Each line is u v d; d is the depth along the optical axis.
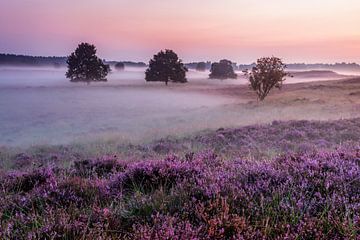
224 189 3.88
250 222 3.10
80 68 120.50
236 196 3.60
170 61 122.75
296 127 18.92
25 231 3.02
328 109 33.94
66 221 3.10
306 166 4.74
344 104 38.75
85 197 4.27
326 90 68.25
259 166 4.82
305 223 2.83
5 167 12.48
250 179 4.33
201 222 2.99
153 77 122.44
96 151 15.50
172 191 4.02
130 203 3.72
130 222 3.26
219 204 3.44
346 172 4.35
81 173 6.42
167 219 3.03
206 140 17.06
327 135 16.59
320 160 5.09
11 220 3.35
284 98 55.66
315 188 3.94
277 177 4.31
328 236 2.76
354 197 3.44
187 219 3.12
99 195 4.28
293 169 4.68
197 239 2.65
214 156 6.50
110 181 4.94
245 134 17.80
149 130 25.73
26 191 5.12
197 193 3.85
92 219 3.29
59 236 2.87
